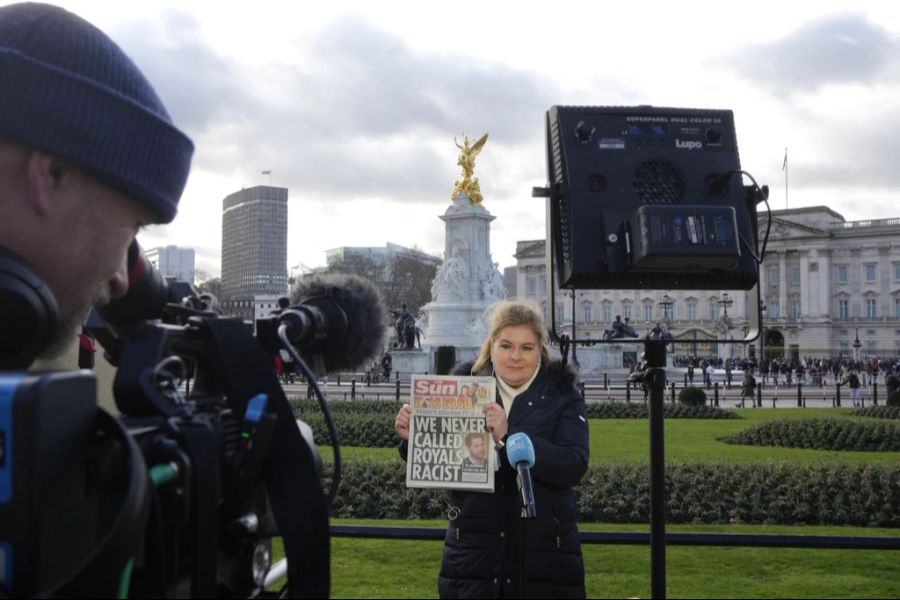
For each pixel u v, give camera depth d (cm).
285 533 175
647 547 661
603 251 346
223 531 167
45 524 123
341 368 220
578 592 360
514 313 374
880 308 9388
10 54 149
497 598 353
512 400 374
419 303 7981
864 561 620
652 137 359
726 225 337
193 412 164
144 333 171
